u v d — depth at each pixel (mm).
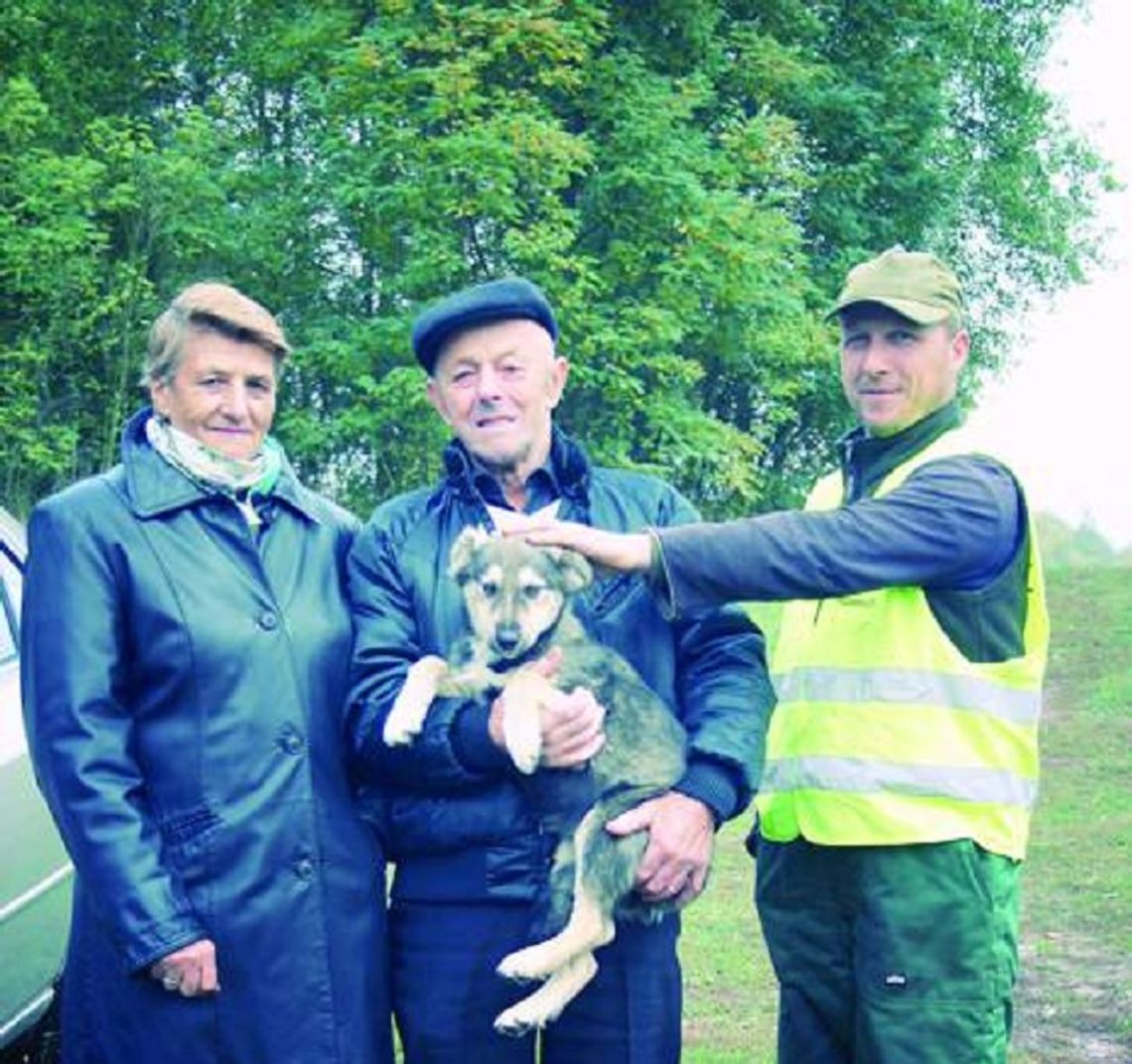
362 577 3719
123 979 3289
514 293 3705
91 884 3201
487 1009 3514
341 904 3416
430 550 3781
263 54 20594
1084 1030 5859
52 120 18812
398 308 19641
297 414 18906
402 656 3619
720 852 8781
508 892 3512
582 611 3781
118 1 21812
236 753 3336
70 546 3352
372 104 17875
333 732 3514
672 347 20562
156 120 21734
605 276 19328
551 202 18156
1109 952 6801
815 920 3855
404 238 19156
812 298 21906
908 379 3842
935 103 23656
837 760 3719
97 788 3213
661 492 3898
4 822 4359
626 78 19188
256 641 3398
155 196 18516
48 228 17453
